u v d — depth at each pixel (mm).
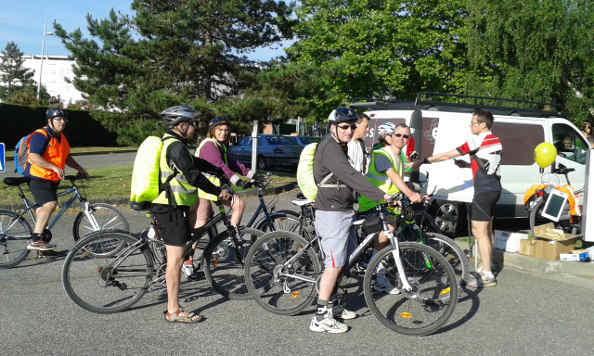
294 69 15477
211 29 16891
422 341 3885
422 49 22906
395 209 4070
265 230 5734
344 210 3967
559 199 6645
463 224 7781
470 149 5316
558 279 5617
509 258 6164
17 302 4660
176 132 4188
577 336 4027
